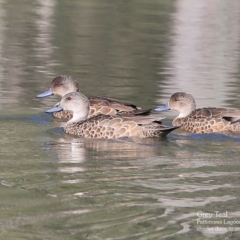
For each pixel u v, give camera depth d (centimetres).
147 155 1484
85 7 4175
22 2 4309
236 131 1730
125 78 2356
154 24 3666
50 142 1591
